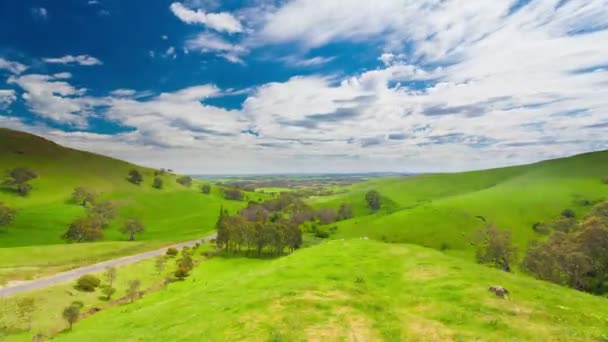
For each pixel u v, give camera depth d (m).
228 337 20.20
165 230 185.00
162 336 23.05
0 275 74.00
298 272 39.41
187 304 31.47
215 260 110.75
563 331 20.69
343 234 157.25
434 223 149.25
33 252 103.25
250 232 121.12
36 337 42.06
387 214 179.00
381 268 40.12
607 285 73.31
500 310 24.38
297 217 194.25
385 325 21.77
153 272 91.25
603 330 21.36
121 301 62.50
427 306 25.95
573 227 123.00
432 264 40.69
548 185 199.12
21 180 196.38
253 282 36.78
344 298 27.20
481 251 110.31
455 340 19.56
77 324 46.22
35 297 60.91
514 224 145.88
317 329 20.84
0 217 140.00
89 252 113.44
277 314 23.48
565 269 73.00
